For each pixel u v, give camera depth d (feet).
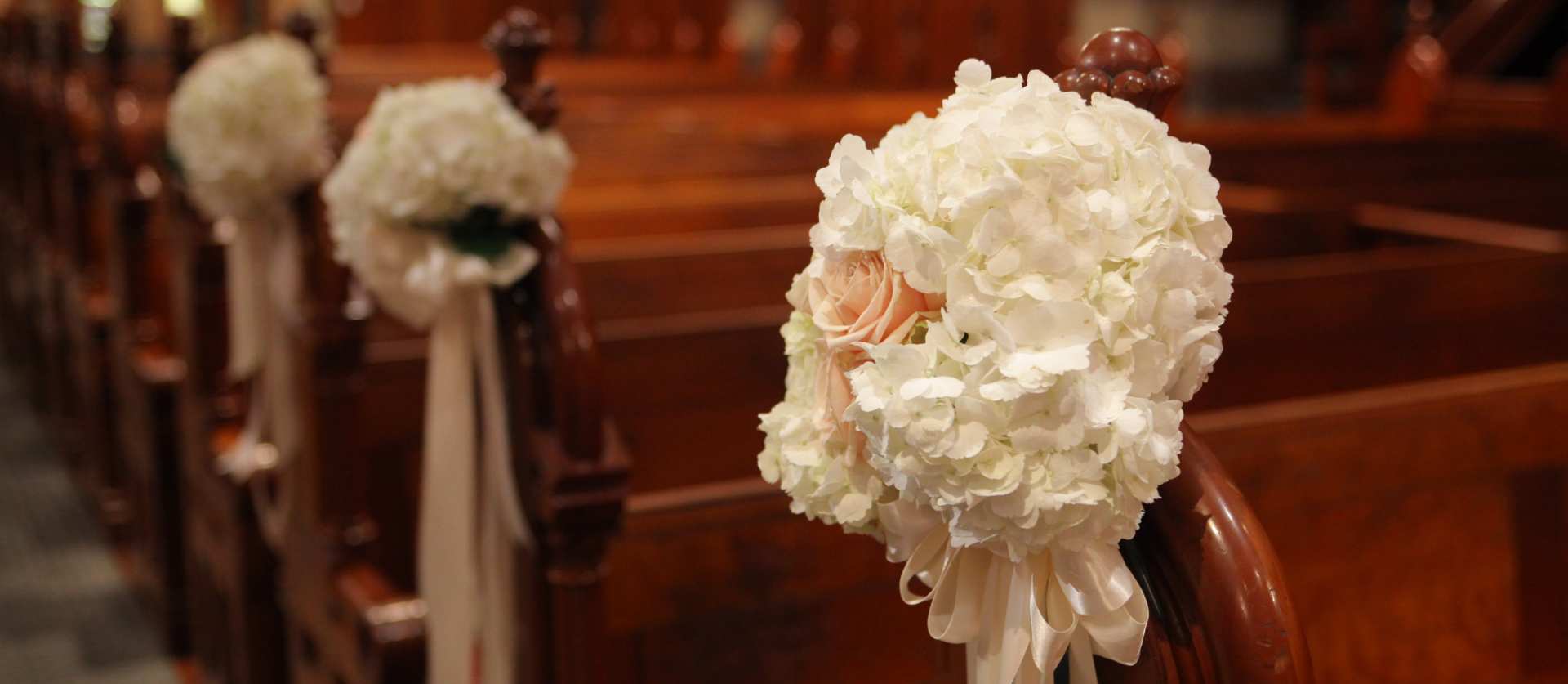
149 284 13.46
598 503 6.13
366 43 27.86
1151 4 39.11
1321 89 28.55
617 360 8.38
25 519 16.66
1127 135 3.33
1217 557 3.40
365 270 6.79
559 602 6.23
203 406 11.40
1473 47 28.27
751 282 10.28
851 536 6.42
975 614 3.54
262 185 8.55
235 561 10.61
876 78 25.02
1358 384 10.61
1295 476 7.06
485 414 6.86
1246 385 10.17
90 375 15.60
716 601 6.26
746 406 8.80
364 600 7.90
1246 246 12.96
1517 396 7.67
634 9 30.42
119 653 13.17
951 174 3.25
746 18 37.22
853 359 3.39
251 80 8.69
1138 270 3.15
